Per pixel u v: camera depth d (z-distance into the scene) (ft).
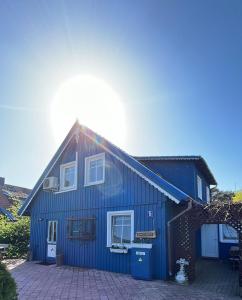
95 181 50.52
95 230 48.03
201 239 59.67
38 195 61.62
